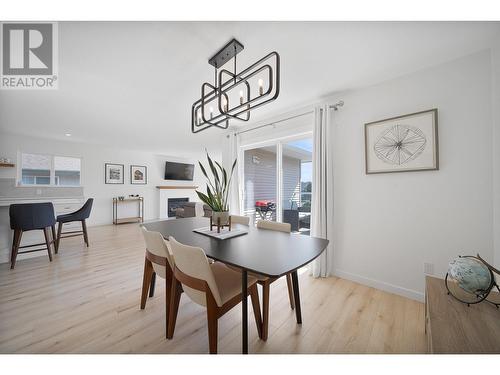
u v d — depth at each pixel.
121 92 2.55
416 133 2.05
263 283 1.52
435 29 1.53
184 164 7.99
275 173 3.62
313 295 2.19
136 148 6.36
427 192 2.02
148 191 7.17
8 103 2.88
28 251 3.12
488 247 1.74
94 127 4.08
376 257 2.34
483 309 1.22
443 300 1.32
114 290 2.27
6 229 3.04
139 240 4.37
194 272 1.28
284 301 2.09
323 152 2.64
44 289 2.28
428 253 2.02
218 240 1.66
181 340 1.53
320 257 2.61
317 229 2.67
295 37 1.61
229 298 1.35
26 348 1.44
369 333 1.61
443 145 1.93
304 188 3.30
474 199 1.80
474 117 1.80
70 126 4.02
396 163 2.17
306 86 2.42
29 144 5.00
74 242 4.18
